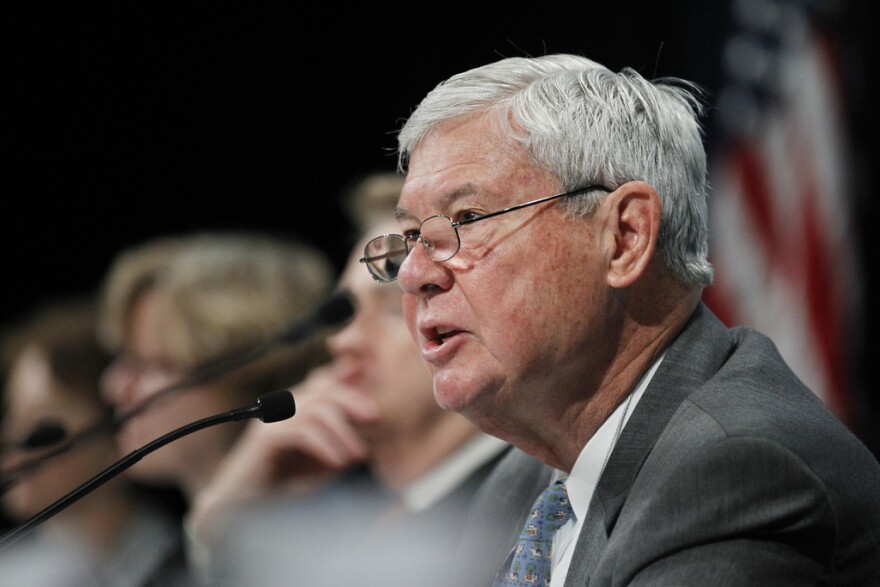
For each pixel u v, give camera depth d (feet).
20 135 53.67
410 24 50.19
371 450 27.37
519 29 47.67
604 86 18.31
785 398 17.03
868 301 41.88
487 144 17.87
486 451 26.73
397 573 25.77
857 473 16.44
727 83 42.06
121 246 54.95
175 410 30.83
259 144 53.11
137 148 53.93
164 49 53.31
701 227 18.83
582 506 18.37
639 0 45.14
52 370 34.30
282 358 30.86
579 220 17.65
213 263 31.71
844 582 15.94
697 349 18.13
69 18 53.11
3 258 54.85
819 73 41.63
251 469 27.99
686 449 16.10
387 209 28.45
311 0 51.93
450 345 17.79
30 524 17.83
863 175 41.88
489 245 17.52
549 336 17.46
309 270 32.81
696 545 15.48
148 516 33.83
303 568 26.96
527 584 18.43
